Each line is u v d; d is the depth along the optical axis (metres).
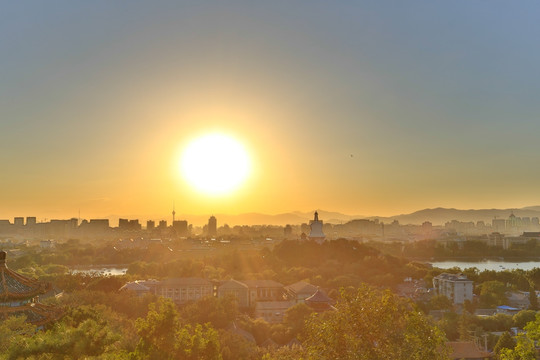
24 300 60.28
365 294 53.00
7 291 57.81
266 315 179.88
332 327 51.16
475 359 122.94
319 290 185.12
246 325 151.62
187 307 164.25
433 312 179.25
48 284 63.22
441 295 192.12
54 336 46.12
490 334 145.50
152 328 69.81
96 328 49.44
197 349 69.81
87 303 143.25
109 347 53.78
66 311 70.44
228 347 115.19
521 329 156.50
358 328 50.31
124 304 154.38
